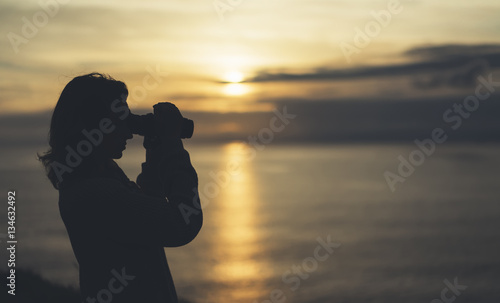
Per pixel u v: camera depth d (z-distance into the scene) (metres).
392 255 88.62
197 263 76.88
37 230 101.88
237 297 57.59
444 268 78.62
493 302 59.06
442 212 151.00
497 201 180.38
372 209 157.75
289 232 111.00
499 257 86.31
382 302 58.72
